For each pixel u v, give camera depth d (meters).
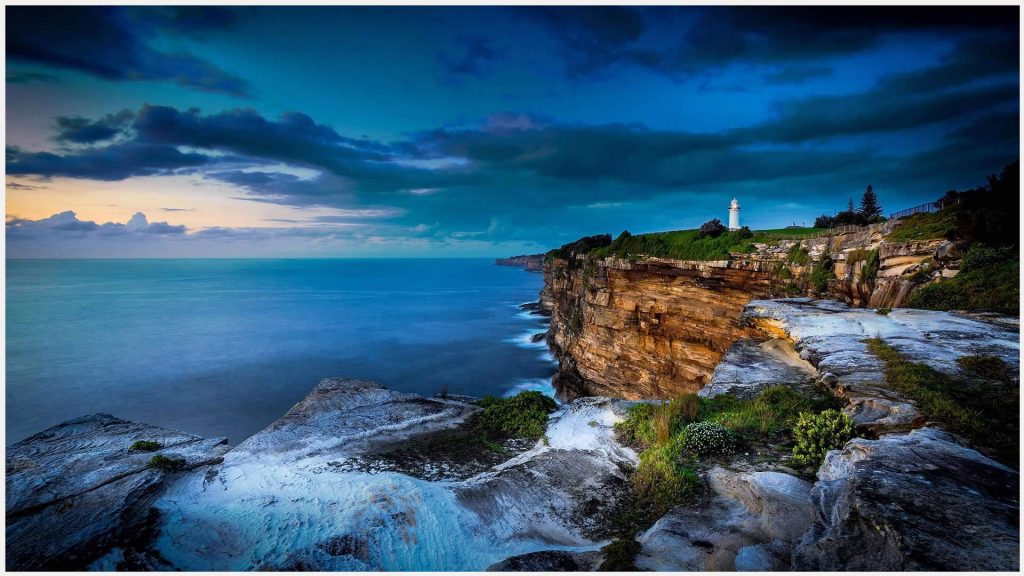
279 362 58.38
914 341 14.61
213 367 55.66
